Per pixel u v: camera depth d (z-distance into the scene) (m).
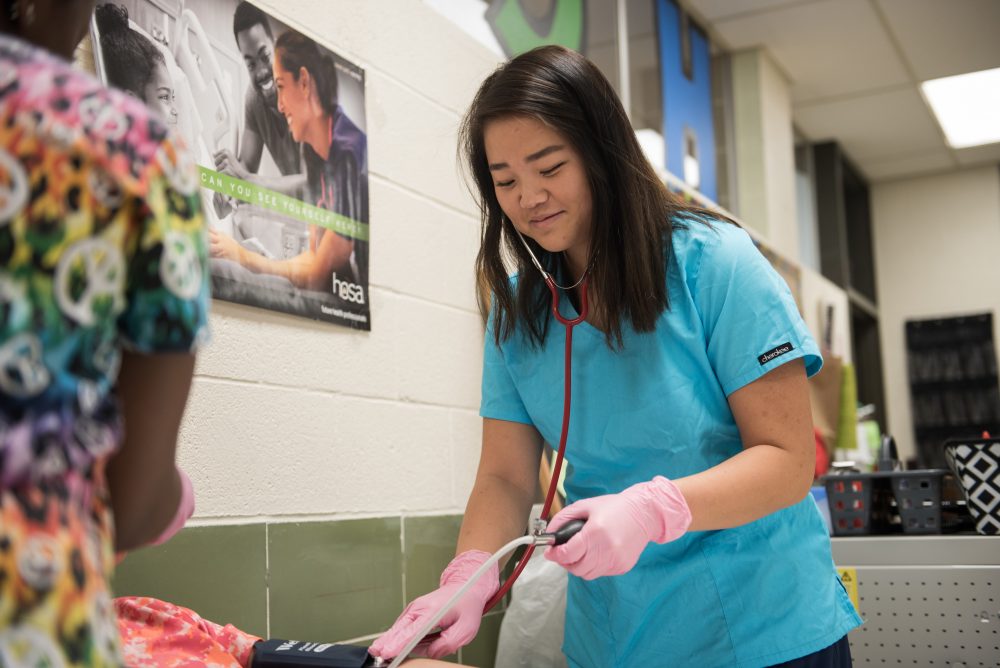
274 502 1.64
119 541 0.68
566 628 1.55
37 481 0.53
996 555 1.89
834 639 1.30
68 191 0.55
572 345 1.37
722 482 1.17
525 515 1.47
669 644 1.35
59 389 0.55
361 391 1.89
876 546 2.00
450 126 2.27
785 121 5.11
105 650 0.56
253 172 1.65
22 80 0.57
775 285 1.26
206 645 0.98
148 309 0.59
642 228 1.25
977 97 5.49
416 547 2.00
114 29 1.41
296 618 1.67
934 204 6.97
